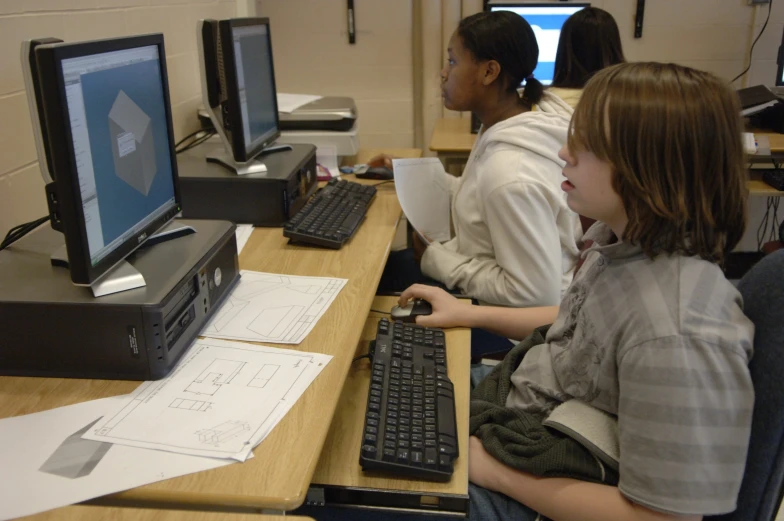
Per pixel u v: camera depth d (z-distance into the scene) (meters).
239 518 0.73
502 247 1.50
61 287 0.98
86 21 1.53
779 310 0.83
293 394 0.92
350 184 1.91
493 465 1.03
